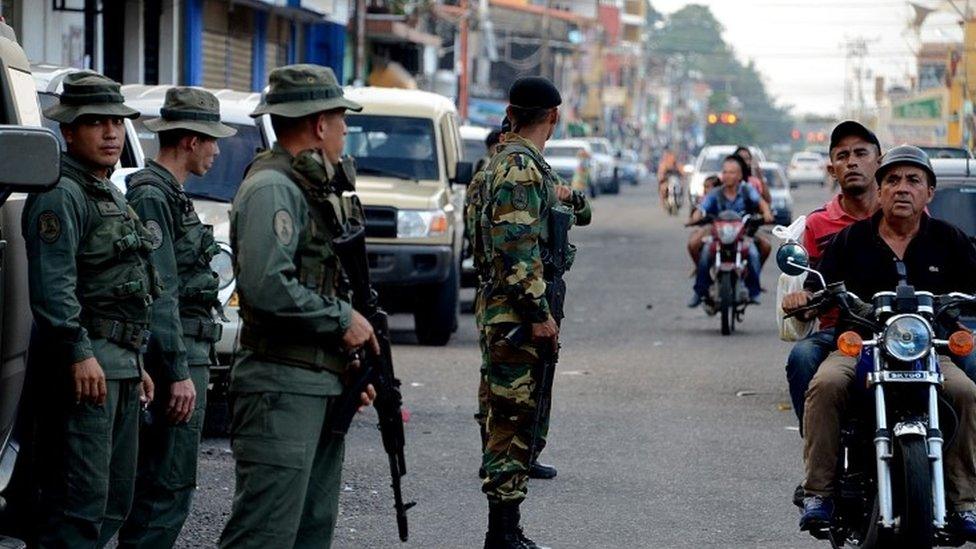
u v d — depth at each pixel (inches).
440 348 944.3
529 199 429.1
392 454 338.0
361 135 988.6
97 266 366.9
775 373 844.0
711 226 1026.7
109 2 1481.3
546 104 439.2
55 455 366.0
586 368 858.1
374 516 496.1
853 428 401.7
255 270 311.1
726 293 1010.1
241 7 1829.5
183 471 408.8
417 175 975.0
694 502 524.7
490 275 447.8
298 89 321.7
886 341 382.0
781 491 544.1
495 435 441.7
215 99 418.3
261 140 709.3
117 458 378.6
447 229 933.2
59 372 359.9
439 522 490.6
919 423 379.9
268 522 320.2
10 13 1171.9
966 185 692.7
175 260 398.3
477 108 4047.7
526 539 448.1
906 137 3678.6
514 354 436.5
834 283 404.5
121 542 406.0
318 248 319.6
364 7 2329.0
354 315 319.9
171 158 411.2
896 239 420.8
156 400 396.8
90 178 368.8
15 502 398.9
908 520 370.6
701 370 853.2
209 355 417.4
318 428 323.6
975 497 389.7
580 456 603.2
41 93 554.3
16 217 374.0
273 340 319.6
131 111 371.2
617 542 467.5
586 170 3179.1
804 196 3727.9
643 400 746.2
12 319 370.3
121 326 369.7
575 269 1596.9
